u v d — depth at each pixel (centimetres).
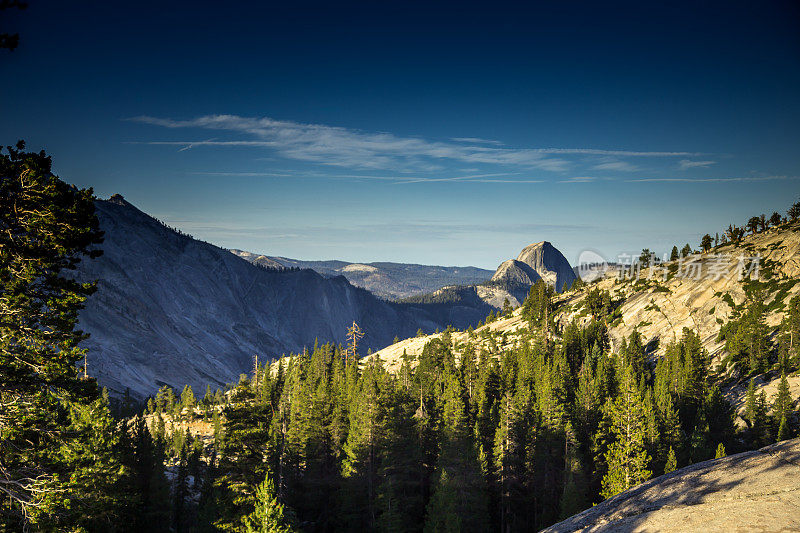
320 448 5934
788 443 1340
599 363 8981
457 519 3788
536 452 5091
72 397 1841
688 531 988
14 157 1608
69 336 1725
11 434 1705
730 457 1402
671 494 1253
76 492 1941
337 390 7962
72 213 1672
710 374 8812
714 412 6581
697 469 1382
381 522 4375
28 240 1648
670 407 5881
